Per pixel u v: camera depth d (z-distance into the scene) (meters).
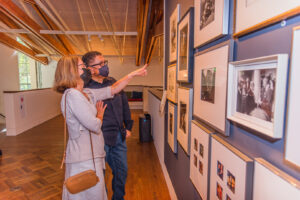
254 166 0.72
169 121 2.41
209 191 1.17
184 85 1.78
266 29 0.66
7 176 2.86
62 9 5.07
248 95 0.74
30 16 5.34
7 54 7.43
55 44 7.00
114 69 10.54
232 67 0.85
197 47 1.36
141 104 9.55
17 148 4.03
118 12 5.25
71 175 1.26
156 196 2.36
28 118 5.71
